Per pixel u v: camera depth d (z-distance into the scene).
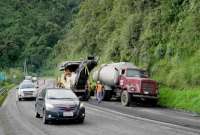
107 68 36.41
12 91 56.50
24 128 17.81
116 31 60.81
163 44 40.88
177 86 32.81
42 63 155.88
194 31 37.28
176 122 19.61
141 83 30.61
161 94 32.31
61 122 19.86
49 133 16.12
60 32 172.88
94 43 80.44
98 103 33.62
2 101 35.56
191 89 30.83
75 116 18.91
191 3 40.81
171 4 44.00
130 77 32.03
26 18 175.12
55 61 137.75
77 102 19.38
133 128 17.39
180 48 37.00
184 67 34.22
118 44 53.22
